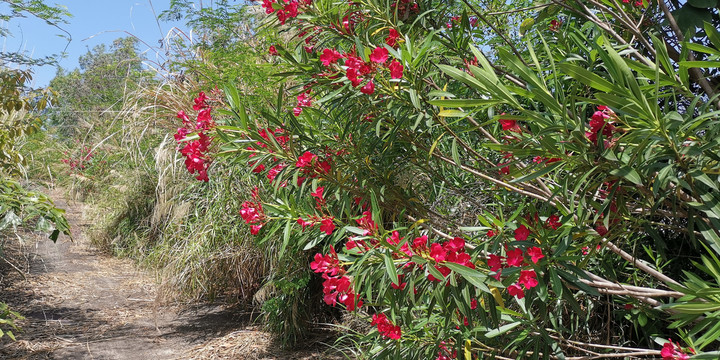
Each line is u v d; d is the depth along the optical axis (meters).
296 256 4.50
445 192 2.93
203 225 5.17
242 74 4.26
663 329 2.49
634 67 1.41
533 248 1.61
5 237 6.16
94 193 10.99
